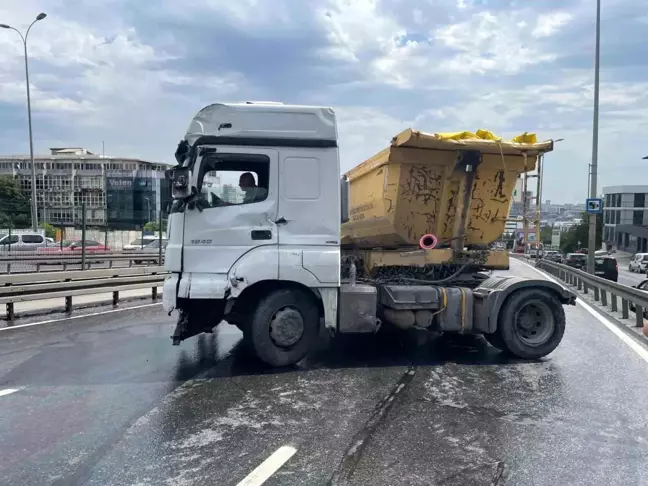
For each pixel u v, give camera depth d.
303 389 6.12
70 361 7.35
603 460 4.29
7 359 7.45
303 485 3.84
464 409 5.48
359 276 8.13
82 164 108.88
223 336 9.17
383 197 8.46
